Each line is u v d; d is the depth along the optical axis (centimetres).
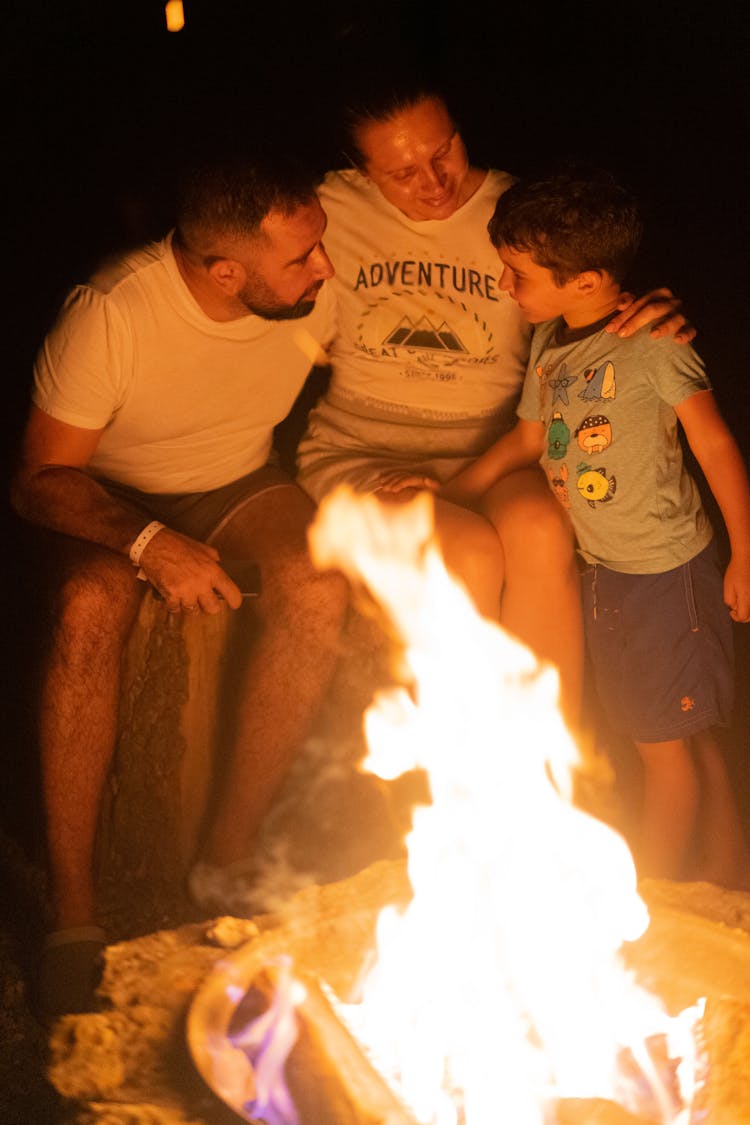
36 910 297
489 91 545
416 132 285
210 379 300
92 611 273
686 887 246
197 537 315
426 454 326
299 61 489
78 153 496
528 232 272
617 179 277
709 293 495
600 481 285
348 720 319
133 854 311
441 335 317
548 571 294
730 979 220
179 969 226
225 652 309
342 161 332
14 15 504
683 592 287
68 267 468
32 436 292
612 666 297
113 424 301
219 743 314
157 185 450
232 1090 194
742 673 381
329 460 327
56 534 291
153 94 501
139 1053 208
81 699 273
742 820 327
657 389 278
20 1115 238
